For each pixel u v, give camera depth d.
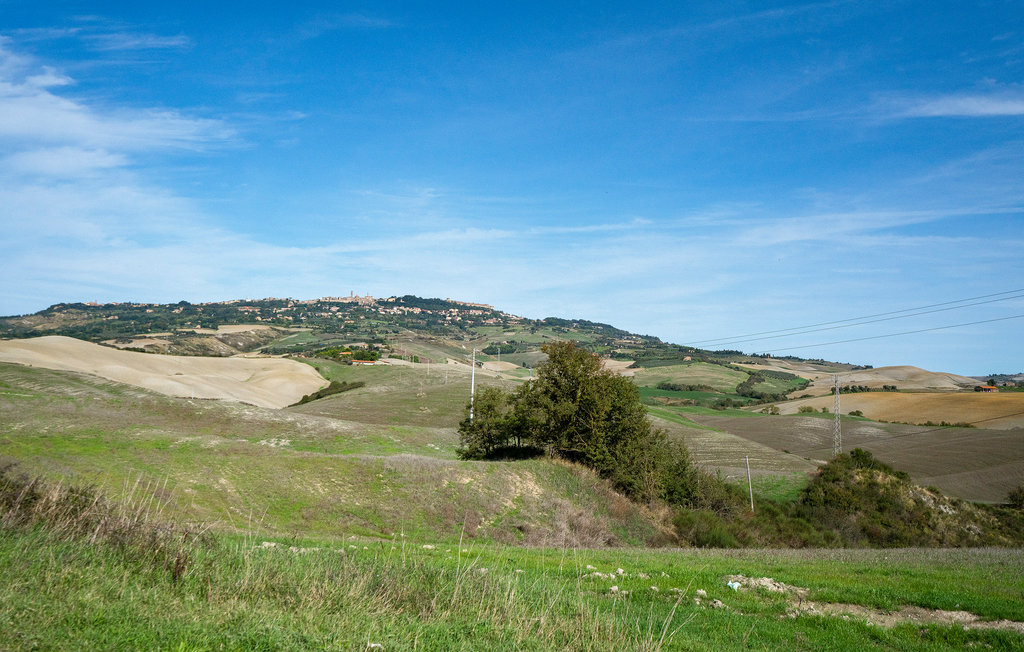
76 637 7.13
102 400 59.88
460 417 91.50
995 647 11.93
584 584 15.85
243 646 7.75
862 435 90.94
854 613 14.23
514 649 9.35
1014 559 24.33
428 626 9.78
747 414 112.38
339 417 87.56
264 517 29.69
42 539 10.66
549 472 44.34
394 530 32.59
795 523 53.31
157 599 8.95
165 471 31.44
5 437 34.34
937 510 59.38
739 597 15.30
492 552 20.56
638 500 47.09
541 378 50.38
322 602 10.04
